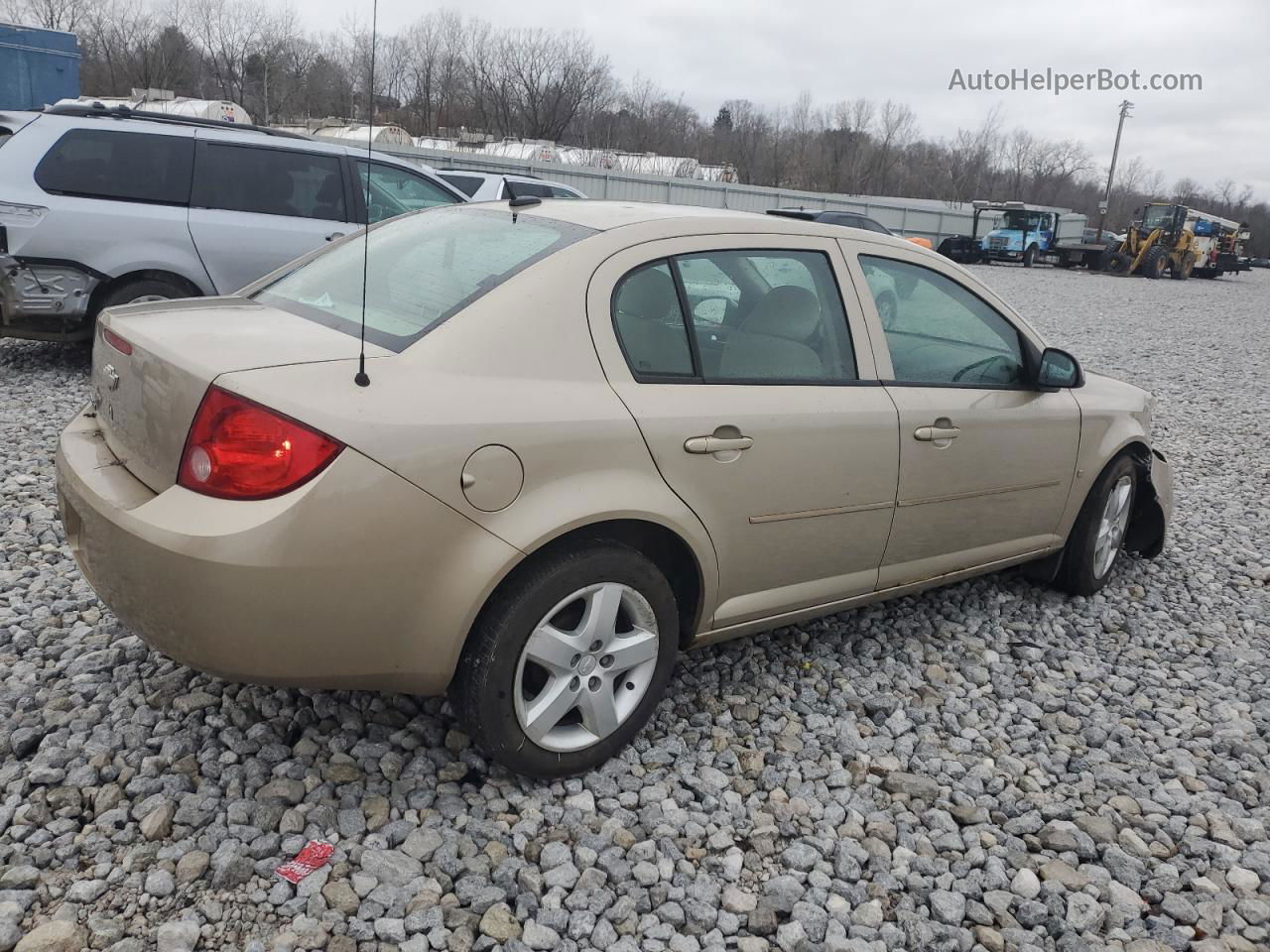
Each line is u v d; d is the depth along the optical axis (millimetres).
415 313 2789
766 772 3055
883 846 2789
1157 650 4324
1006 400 3924
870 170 66312
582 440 2676
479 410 2529
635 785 2936
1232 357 15312
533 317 2713
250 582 2314
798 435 3166
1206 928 2590
